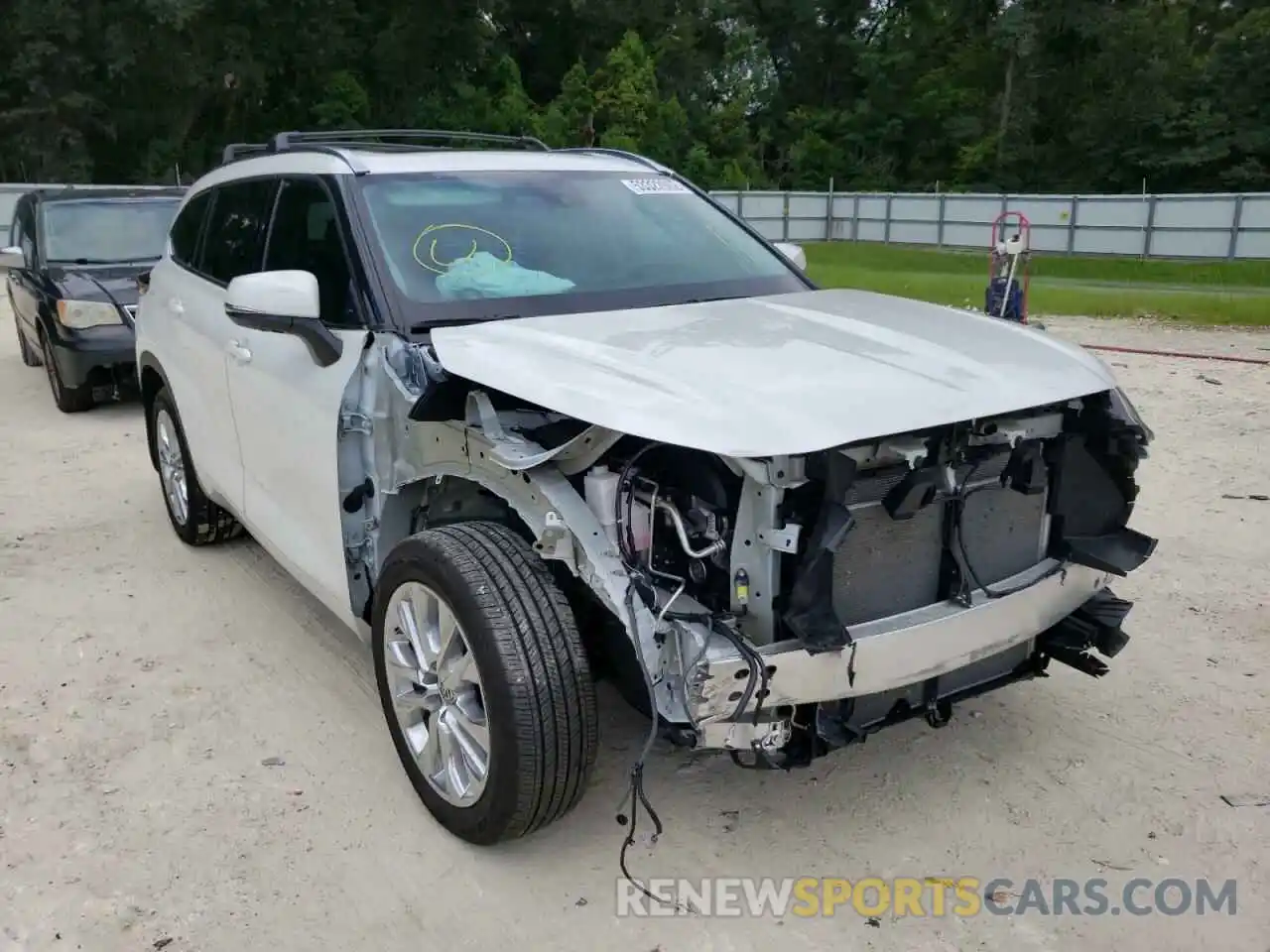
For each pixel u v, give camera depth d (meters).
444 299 3.51
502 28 61.09
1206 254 31.73
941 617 2.88
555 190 4.17
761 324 3.39
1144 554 3.26
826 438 2.56
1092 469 3.29
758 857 3.13
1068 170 57.81
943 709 3.14
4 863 3.11
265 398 3.99
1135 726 3.82
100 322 8.60
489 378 2.89
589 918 2.88
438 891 2.99
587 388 2.77
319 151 4.10
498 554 2.96
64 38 38.88
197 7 38.75
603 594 2.66
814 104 71.69
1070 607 3.28
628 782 3.48
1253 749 3.66
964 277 25.42
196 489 5.30
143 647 4.50
